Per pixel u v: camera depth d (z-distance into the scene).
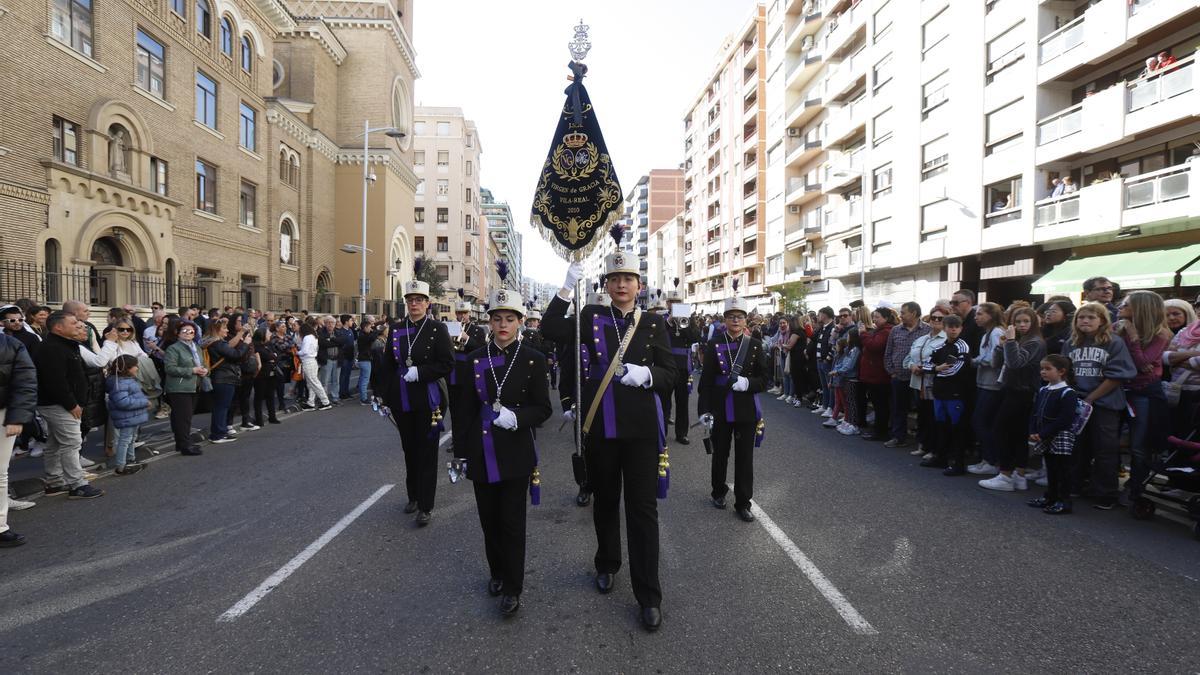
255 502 6.05
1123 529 5.14
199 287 17.86
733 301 5.52
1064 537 4.93
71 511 5.80
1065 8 19.05
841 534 5.02
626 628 3.48
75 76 15.41
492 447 3.71
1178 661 3.11
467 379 3.89
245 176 24.25
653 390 3.83
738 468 5.41
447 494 6.33
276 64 31.17
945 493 6.25
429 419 5.34
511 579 3.62
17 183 13.62
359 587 4.05
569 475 7.13
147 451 8.31
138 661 3.18
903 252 26.36
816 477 6.92
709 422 5.43
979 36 21.62
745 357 5.40
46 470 6.40
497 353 3.91
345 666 3.11
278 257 27.02
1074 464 6.05
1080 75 18.53
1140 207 15.62
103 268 15.47
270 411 11.05
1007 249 21.05
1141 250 16.59
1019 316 6.29
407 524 5.34
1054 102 19.16
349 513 5.66
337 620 3.59
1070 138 17.89
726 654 3.19
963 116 22.50
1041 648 3.23
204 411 9.44
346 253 33.78
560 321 4.15
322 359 13.73
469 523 5.38
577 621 3.56
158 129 18.88
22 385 5.03
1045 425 5.54
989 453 6.90
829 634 3.39
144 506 5.95
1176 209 14.67
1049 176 19.23
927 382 7.68
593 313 4.00
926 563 4.39
